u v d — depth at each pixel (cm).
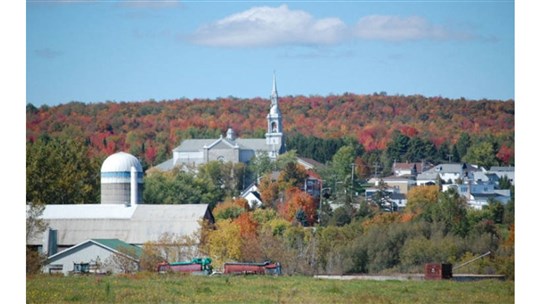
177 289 17200
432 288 17900
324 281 18825
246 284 18025
